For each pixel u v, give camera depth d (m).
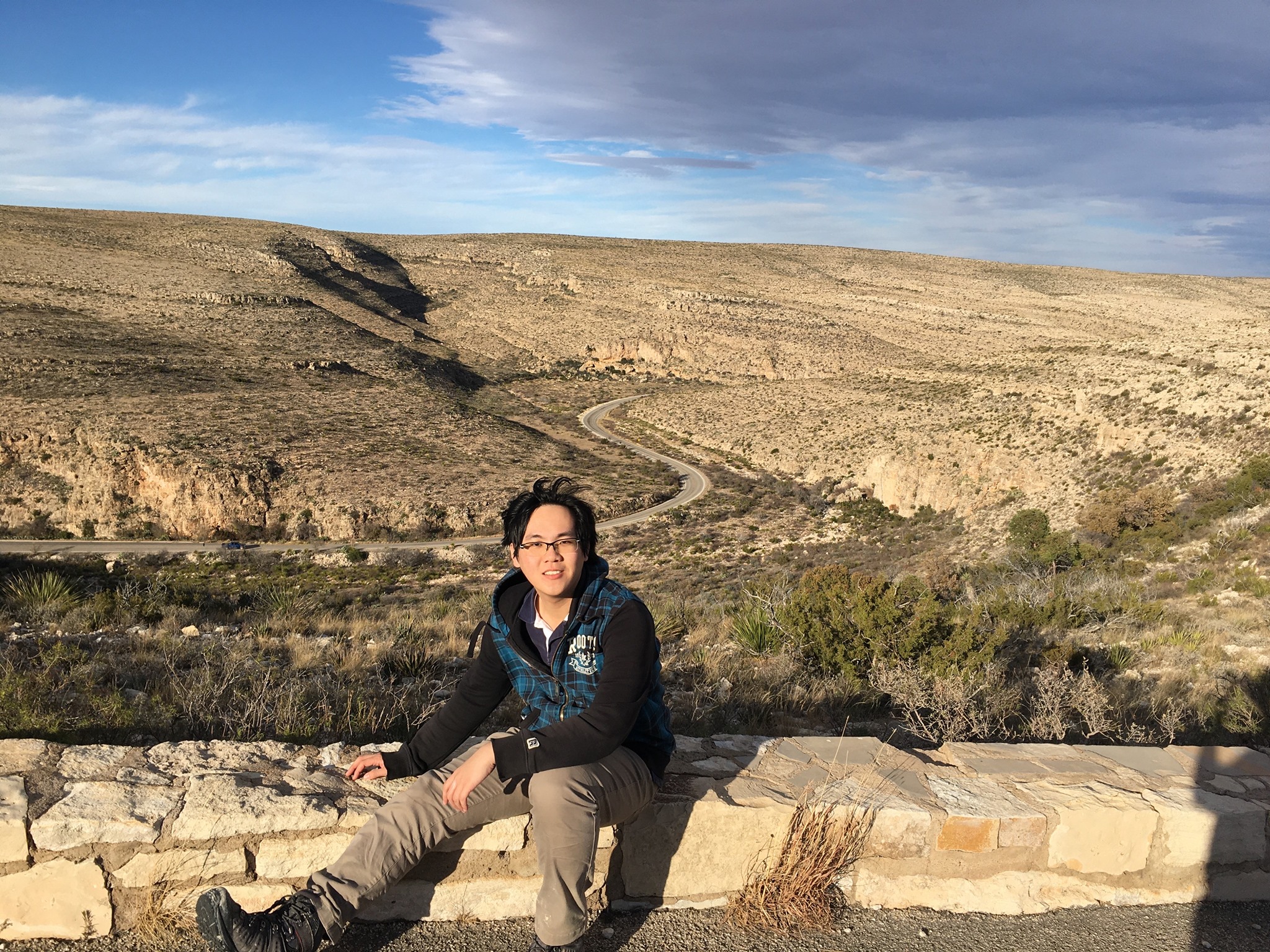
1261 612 13.11
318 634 8.18
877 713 5.83
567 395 126.25
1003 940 2.76
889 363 127.62
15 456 61.19
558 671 2.48
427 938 2.56
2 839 2.40
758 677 6.22
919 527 57.00
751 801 2.88
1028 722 5.47
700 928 2.71
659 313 161.62
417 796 2.51
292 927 2.25
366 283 190.62
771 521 63.34
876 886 2.88
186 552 53.97
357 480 63.88
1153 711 5.79
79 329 96.06
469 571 50.16
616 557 53.06
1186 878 3.06
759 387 109.56
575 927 2.43
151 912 2.47
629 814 2.62
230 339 104.44
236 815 2.52
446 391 110.88
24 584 9.46
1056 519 44.09
